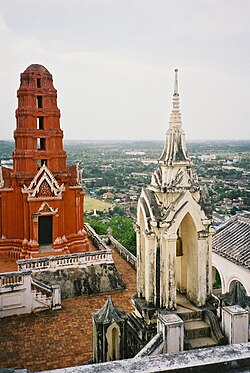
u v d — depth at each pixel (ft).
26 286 81.71
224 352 28.58
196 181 54.34
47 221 110.42
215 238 103.91
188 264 54.13
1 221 112.57
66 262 97.04
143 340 50.44
